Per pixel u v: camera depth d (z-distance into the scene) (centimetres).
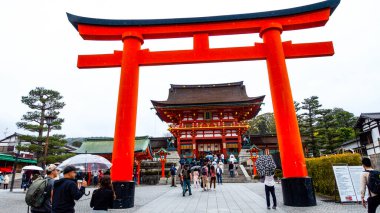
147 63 1148
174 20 1177
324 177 1201
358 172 1001
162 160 2697
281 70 1053
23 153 5288
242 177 2542
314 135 3838
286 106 1010
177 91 4691
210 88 4738
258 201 1130
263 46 1121
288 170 963
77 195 446
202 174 1691
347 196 959
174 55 1144
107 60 1177
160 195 1473
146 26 1196
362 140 3559
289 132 984
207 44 1155
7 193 1989
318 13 1118
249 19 1160
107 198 476
